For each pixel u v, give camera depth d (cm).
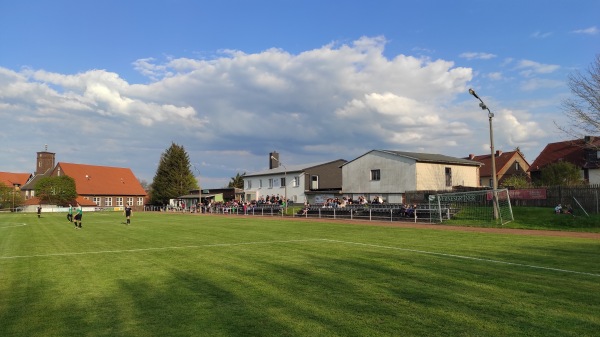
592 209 2761
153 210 8869
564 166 3962
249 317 689
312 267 1139
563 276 991
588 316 676
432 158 4778
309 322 659
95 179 9606
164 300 808
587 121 2884
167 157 9606
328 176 6406
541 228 2430
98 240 2017
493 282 927
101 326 660
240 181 10462
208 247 1642
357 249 1530
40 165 10106
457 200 3297
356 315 691
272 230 2495
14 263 1299
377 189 4884
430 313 698
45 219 4475
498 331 609
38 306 781
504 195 3028
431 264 1172
